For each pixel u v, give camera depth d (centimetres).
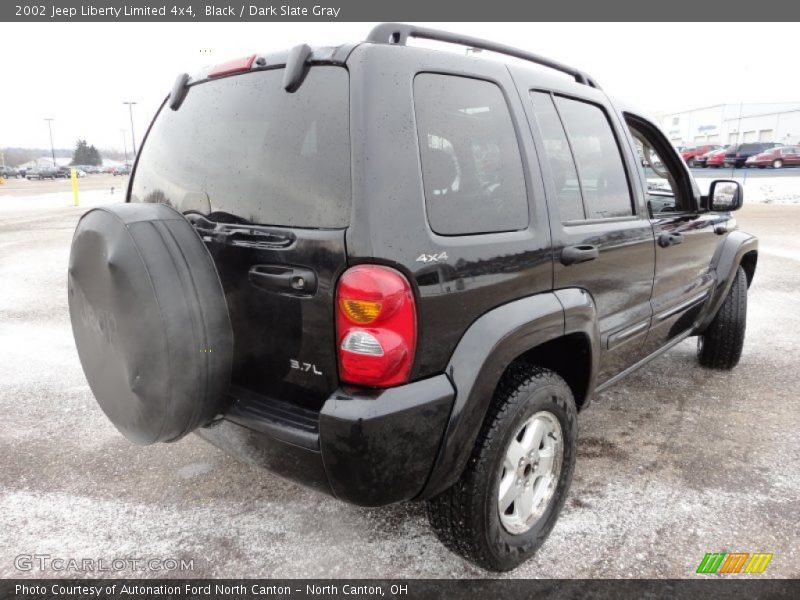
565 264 233
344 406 172
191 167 226
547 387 223
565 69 279
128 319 190
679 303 343
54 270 848
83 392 408
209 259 204
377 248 170
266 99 204
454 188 196
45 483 292
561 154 248
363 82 180
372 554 241
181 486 291
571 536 250
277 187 193
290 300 186
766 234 1226
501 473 213
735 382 423
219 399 205
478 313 196
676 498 277
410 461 180
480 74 216
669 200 396
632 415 368
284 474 194
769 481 291
